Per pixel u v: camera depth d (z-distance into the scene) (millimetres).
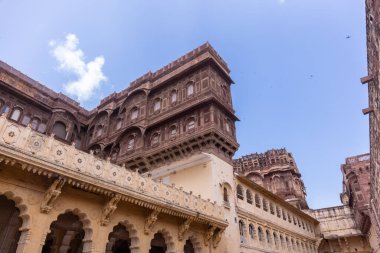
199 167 22703
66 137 28125
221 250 18922
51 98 28375
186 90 26594
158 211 14516
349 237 43688
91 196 12492
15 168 10188
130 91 31281
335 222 45250
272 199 30625
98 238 12055
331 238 43125
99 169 12547
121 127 29031
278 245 27484
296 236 33625
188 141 23547
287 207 34156
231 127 26234
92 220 12180
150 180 14977
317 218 46844
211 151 22703
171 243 15523
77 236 17078
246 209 24219
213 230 18203
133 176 14078
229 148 24625
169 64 29922
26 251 9672
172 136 25016
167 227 15648
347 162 46062
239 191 24734
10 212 14180
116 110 31312
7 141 9750
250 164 57062
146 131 26984
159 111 27328
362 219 39031
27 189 10516
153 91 29375
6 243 13664
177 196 16312
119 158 27000
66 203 11492
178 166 24031
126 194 12984
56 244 15047
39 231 10273
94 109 33375
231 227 20812
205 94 24688
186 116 25203
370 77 16875
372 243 40375
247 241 22359
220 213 19594
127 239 17391
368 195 40469
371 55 15992
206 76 25719
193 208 17109
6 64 24938
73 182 11203
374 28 13516
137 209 14336
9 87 24359
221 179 22312
